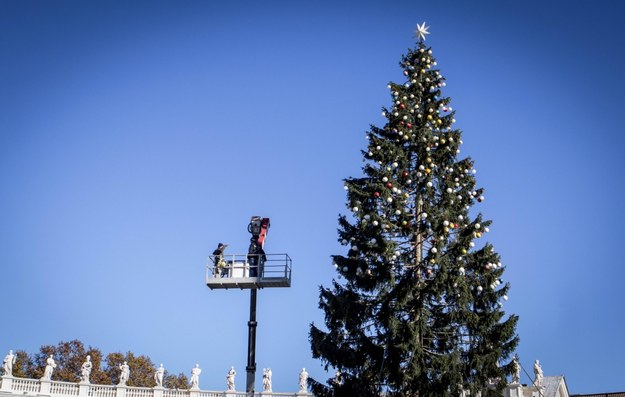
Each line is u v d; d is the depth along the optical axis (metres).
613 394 72.69
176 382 86.25
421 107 42.16
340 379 39.78
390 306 38.28
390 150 40.09
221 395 52.09
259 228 41.03
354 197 39.91
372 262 39.22
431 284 37.09
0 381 49.88
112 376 82.31
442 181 40.38
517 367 38.12
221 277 40.00
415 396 37.19
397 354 37.09
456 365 36.41
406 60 43.62
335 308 39.09
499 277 38.59
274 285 39.78
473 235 37.31
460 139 41.03
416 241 39.34
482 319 37.72
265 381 52.78
